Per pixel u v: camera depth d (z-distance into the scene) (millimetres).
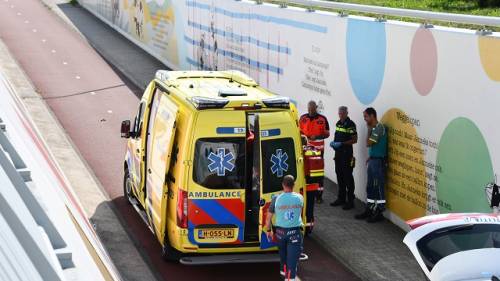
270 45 29078
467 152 17562
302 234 16109
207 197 16359
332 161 24500
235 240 16578
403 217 20281
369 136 20469
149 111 19500
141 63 45438
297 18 26469
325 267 17906
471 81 17328
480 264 12453
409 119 19844
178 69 42562
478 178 17219
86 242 13000
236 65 33188
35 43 50719
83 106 34469
